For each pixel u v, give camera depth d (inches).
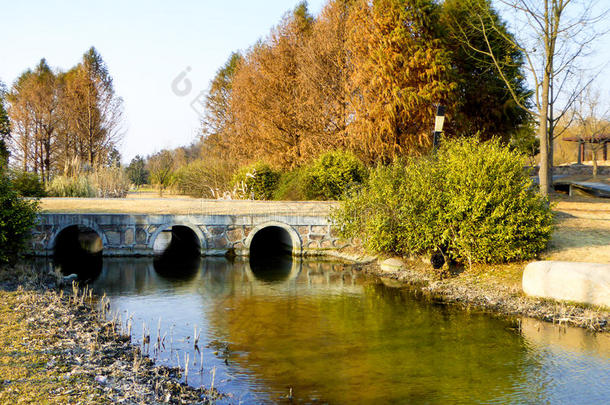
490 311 466.6
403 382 298.5
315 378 304.3
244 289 579.8
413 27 1111.6
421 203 643.5
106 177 1160.2
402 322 432.8
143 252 792.3
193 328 412.2
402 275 652.7
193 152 2432.3
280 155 1406.3
